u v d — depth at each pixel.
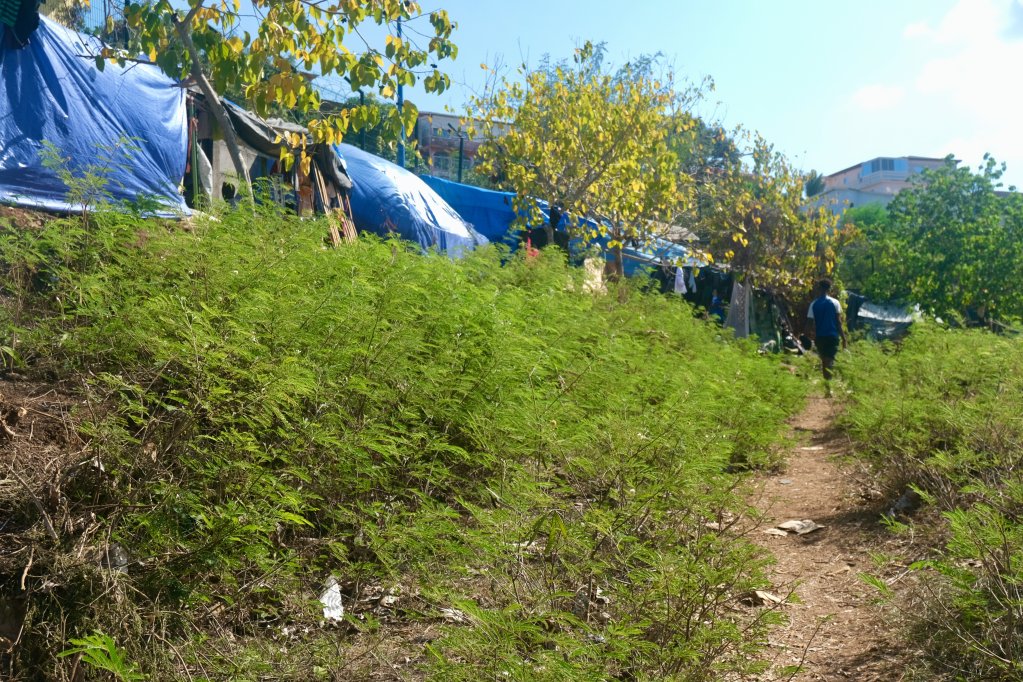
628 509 4.35
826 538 5.85
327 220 7.43
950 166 41.25
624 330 9.29
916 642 3.84
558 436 5.04
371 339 4.98
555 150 19.00
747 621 4.12
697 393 6.41
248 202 7.28
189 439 4.01
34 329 4.78
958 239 39.53
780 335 27.92
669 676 3.25
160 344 4.30
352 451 4.16
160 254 5.63
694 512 4.64
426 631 3.72
